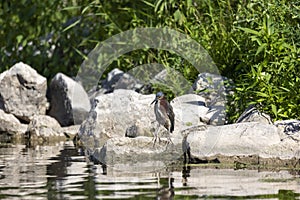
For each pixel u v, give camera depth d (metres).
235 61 17.08
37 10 22.59
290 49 15.06
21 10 22.83
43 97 20.14
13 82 19.88
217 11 18.17
